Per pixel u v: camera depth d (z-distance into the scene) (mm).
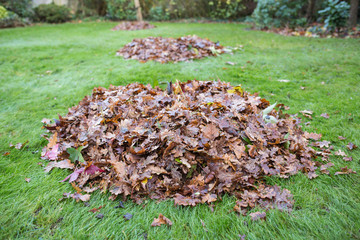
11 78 4074
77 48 6023
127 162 1847
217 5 12164
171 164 1785
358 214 1487
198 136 1925
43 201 1655
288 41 6633
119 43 6516
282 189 1733
